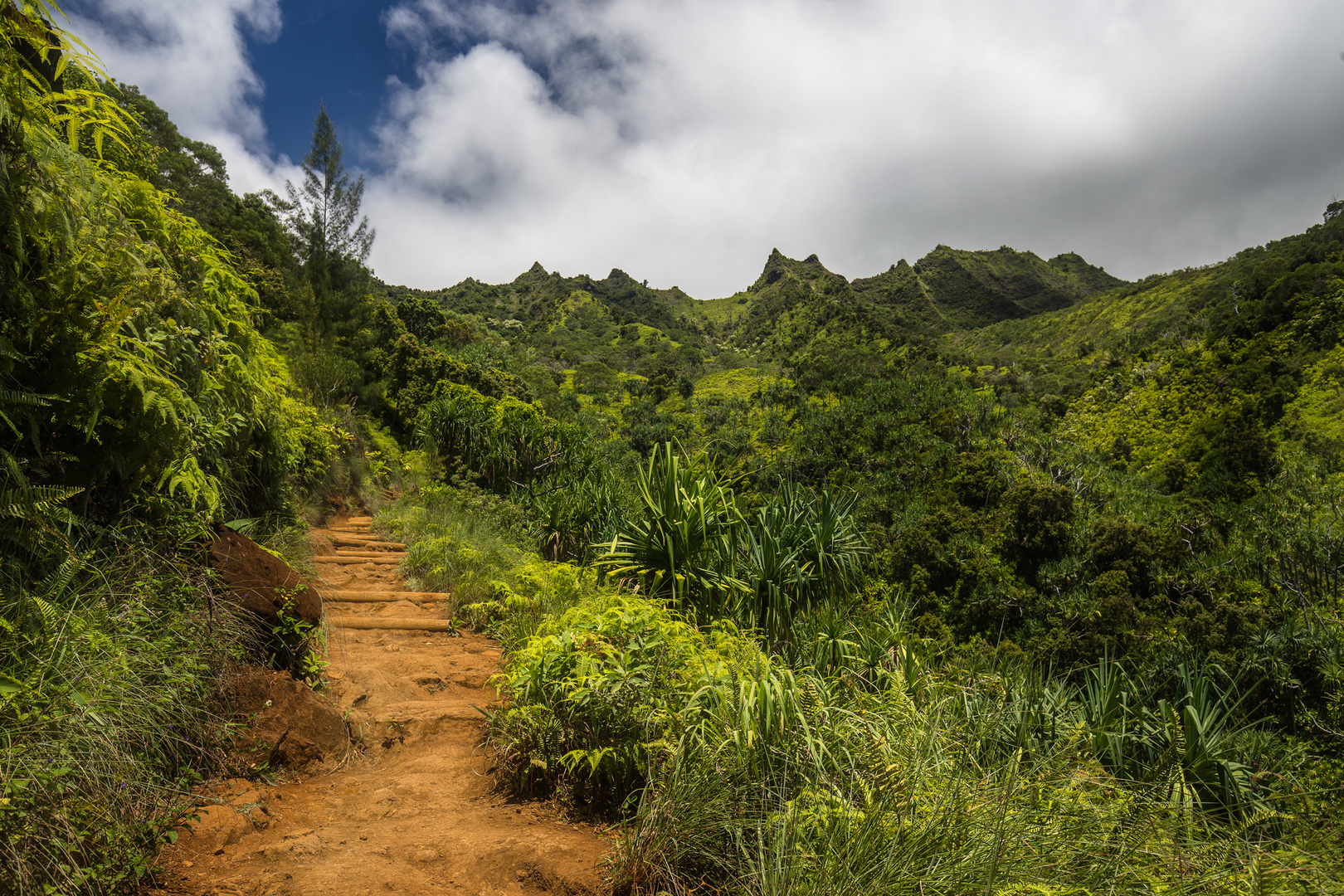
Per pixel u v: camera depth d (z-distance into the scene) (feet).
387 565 21.11
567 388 338.13
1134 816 5.86
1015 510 92.68
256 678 8.14
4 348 5.90
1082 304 451.53
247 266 76.02
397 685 10.94
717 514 19.83
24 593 5.74
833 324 486.79
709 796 6.03
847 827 5.28
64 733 5.07
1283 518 85.15
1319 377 162.61
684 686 7.75
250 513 15.78
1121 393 219.00
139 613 6.78
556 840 6.36
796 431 222.48
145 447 7.68
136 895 4.79
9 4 6.24
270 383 15.07
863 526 105.50
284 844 5.92
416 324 141.79
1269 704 39.32
